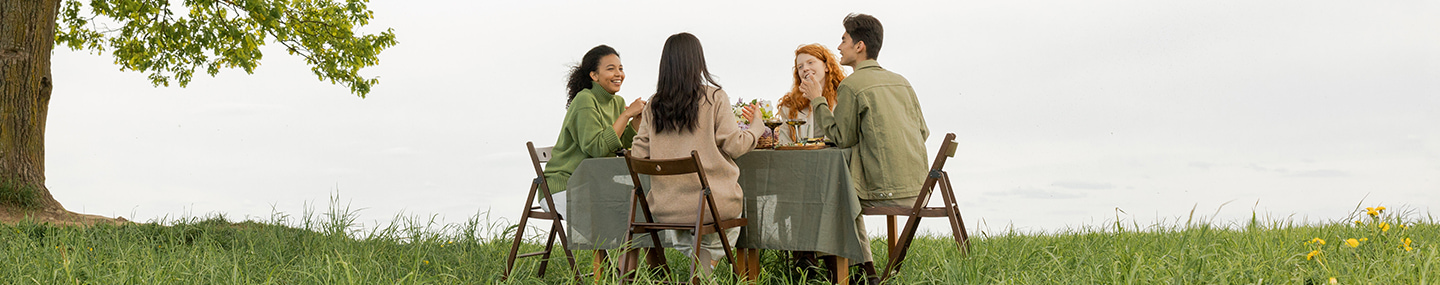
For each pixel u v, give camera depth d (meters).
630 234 3.61
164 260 3.90
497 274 4.09
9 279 3.57
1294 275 3.06
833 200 3.63
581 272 4.24
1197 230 3.88
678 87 3.53
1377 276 2.90
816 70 4.11
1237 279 3.09
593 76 4.32
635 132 4.24
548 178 4.22
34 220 5.79
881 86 3.71
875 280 3.80
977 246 3.74
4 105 6.87
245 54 10.29
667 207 3.62
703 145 3.55
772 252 4.43
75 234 4.79
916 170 3.72
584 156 4.22
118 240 4.57
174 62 10.88
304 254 4.53
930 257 3.99
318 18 10.59
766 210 3.74
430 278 3.60
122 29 10.09
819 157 3.66
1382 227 3.71
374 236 4.98
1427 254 3.23
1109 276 3.08
